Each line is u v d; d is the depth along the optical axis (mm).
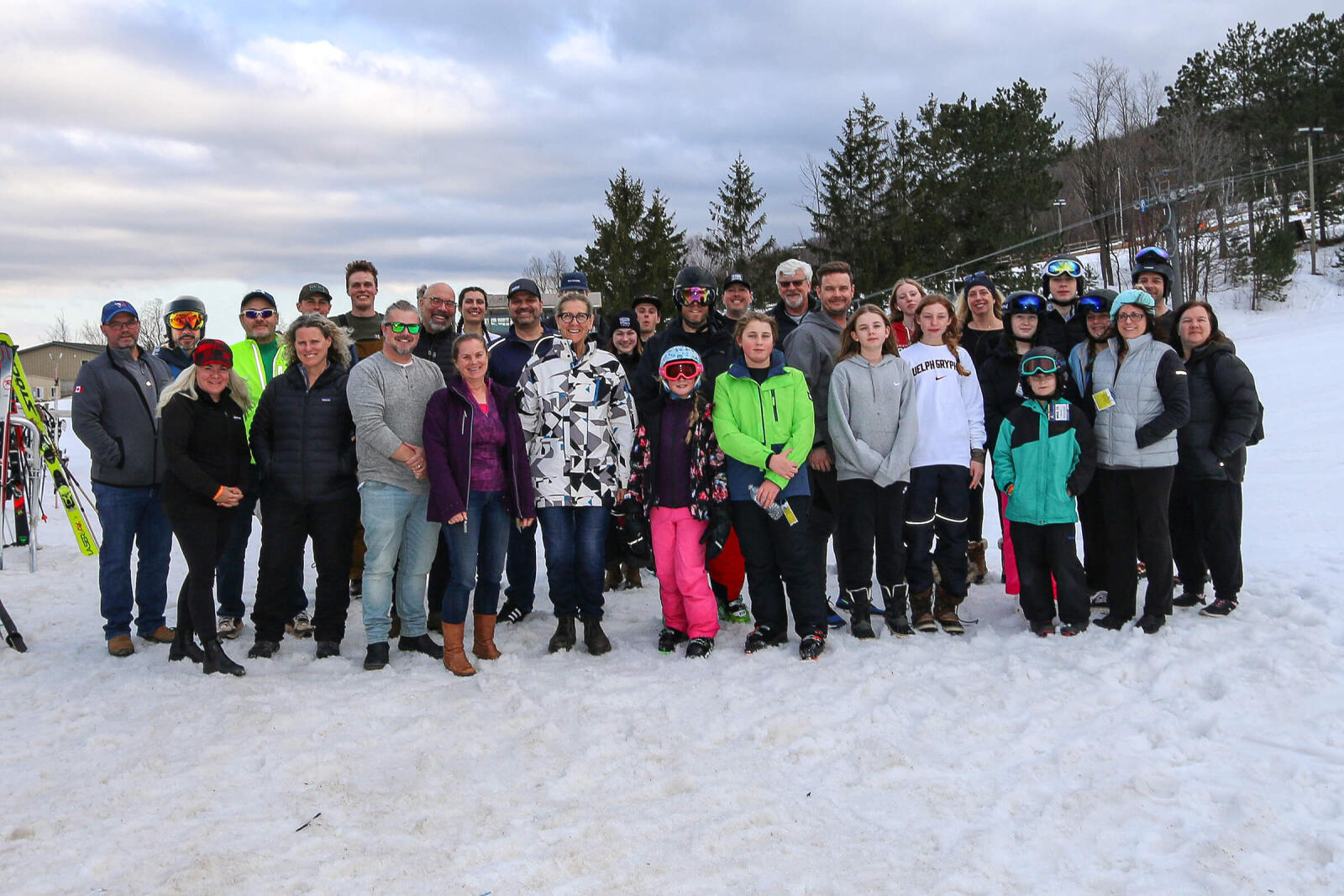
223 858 2955
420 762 3713
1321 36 49031
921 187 36500
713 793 3426
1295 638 4719
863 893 2760
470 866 2941
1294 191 50531
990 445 6000
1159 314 5684
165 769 3674
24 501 8195
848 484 5250
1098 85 41906
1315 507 8477
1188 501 5457
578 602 5324
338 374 5258
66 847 3070
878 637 5273
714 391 5250
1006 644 5039
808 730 3980
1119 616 5219
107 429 5309
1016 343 5875
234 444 4996
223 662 4848
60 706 4434
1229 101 50562
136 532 5520
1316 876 2740
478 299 6441
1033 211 38531
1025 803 3309
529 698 4449
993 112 38781
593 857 2977
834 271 5672
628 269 36188
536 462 5188
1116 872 2834
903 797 3379
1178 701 4102
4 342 7047
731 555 5789
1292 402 16750
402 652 5266
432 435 4844
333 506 5160
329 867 2916
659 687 4559
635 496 5277
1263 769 3428
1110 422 5113
